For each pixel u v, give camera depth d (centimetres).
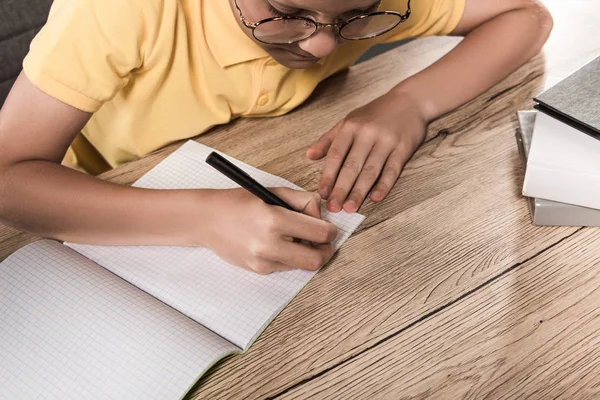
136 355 60
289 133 91
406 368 61
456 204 78
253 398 59
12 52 117
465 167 84
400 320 65
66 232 75
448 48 107
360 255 72
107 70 80
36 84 77
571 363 60
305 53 83
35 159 79
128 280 70
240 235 70
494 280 69
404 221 76
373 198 79
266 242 68
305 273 70
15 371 60
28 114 78
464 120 92
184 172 84
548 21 106
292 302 67
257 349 63
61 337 62
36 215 75
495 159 85
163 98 93
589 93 72
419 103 91
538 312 65
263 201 71
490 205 78
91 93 80
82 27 78
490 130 90
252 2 76
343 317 66
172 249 74
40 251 71
